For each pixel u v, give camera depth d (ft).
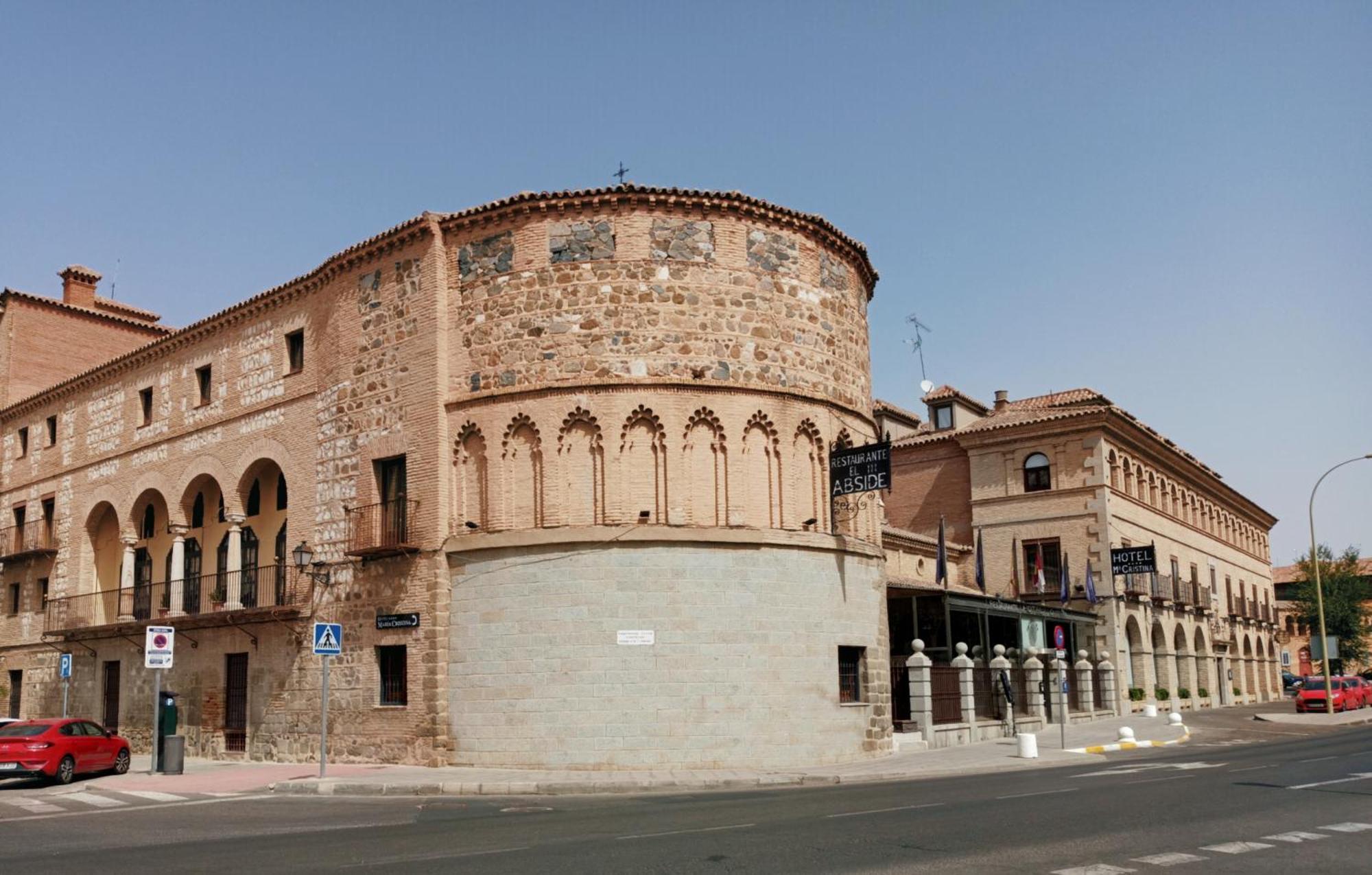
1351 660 274.16
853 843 42.16
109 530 130.62
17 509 142.61
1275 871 35.58
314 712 94.38
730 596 82.99
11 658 138.21
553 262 87.20
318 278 101.65
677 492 83.71
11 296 147.02
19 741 77.61
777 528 85.92
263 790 72.43
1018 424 168.45
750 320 88.63
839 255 97.14
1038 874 35.19
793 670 84.07
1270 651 250.98
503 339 87.45
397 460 92.73
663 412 84.64
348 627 92.43
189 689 108.37
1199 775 69.26
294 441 101.81
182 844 47.26
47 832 52.49
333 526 95.76
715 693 81.15
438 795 69.56
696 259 87.76
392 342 93.50
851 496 92.63
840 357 94.99
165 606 113.70
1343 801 53.67
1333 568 279.28
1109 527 160.66
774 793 66.23
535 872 37.24
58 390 136.46
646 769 79.00
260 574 106.01
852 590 90.12
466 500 87.15
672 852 40.78
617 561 81.76
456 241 91.30
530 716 80.89
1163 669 178.40
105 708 121.90
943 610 123.34
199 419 114.21
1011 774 76.38
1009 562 167.43
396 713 87.10
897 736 96.89
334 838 47.83
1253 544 250.78
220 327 113.50
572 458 84.53
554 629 81.46
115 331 157.28
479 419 87.15
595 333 85.46
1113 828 45.21
